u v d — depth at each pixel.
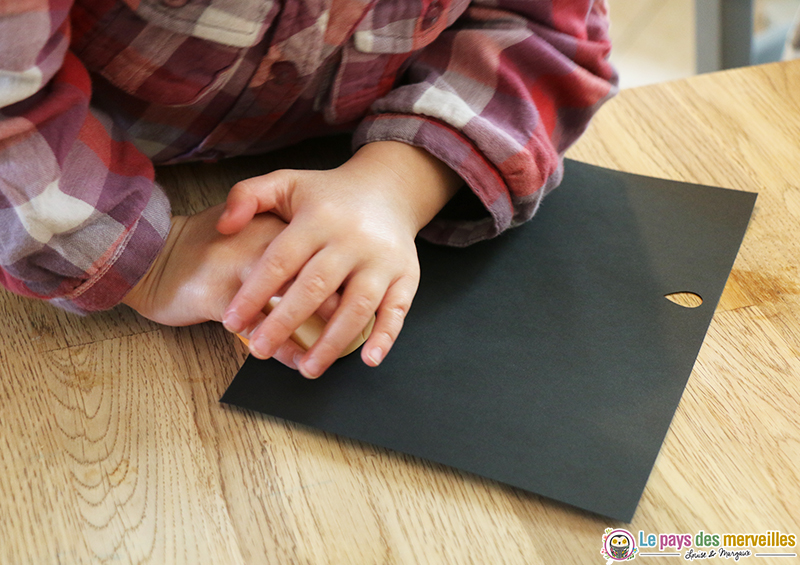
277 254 0.63
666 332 0.65
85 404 0.64
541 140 0.68
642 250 0.69
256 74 0.67
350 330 0.62
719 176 0.73
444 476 0.61
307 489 0.61
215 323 0.67
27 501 0.60
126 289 0.64
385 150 0.67
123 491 0.61
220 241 0.65
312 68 0.67
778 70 0.80
